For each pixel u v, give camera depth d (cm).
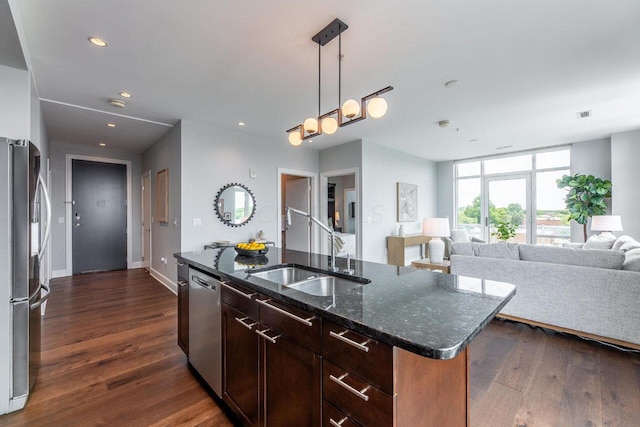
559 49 234
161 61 247
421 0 178
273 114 378
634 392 188
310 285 177
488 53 239
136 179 607
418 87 302
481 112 380
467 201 708
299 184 604
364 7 184
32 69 257
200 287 201
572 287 266
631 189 471
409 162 643
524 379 204
